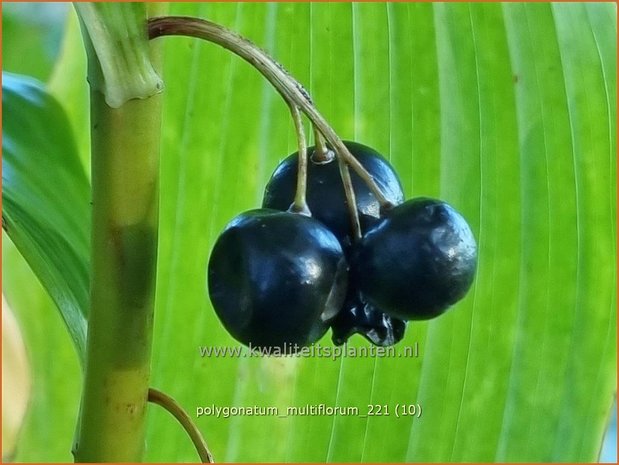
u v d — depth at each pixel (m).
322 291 0.07
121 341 0.08
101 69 0.08
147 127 0.08
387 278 0.07
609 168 0.11
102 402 0.08
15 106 0.11
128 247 0.08
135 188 0.08
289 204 0.08
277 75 0.07
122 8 0.07
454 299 0.08
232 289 0.07
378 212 0.08
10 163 0.10
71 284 0.09
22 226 0.09
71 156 0.11
